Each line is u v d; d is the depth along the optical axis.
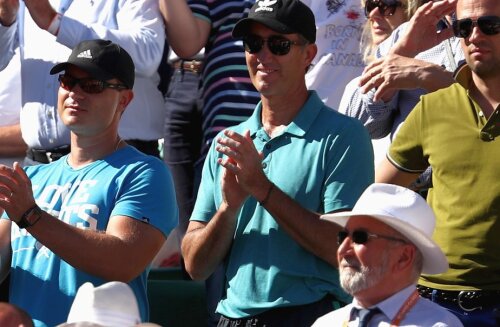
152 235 20.97
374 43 25.53
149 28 27.36
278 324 20.20
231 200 20.36
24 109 27.23
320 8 27.50
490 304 19.59
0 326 16.52
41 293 20.84
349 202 20.27
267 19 20.97
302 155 20.62
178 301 27.34
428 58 23.83
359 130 20.84
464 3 20.00
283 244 20.36
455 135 19.95
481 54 19.77
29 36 27.47
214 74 27.48
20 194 20.25
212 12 28.03
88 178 21.47
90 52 21.84
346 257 17.47
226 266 21.11
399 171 20.86
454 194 19.78
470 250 19.59
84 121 21.62
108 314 15.07
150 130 27.81
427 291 19.98
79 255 20.38
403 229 17.11
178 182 29.17
